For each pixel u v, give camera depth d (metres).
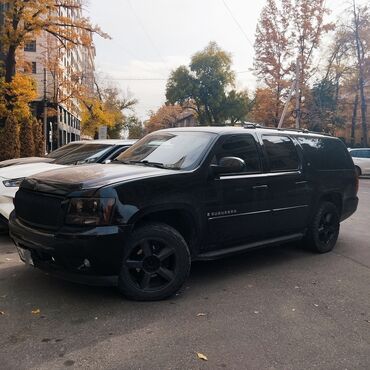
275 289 4.99
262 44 37.75
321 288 5.07
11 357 3.30
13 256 6.03
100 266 4.09
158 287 4.52
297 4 36.53
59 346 3.48
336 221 6.85
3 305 4.28
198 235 4.87
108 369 3.16
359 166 25.19
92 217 4.09
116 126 75.75
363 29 36.34
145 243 4.40
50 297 4.50
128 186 4.27
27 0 23.44
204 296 4.70
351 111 42.50
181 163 4.98
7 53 25.17
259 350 3.51
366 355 3.48
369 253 6.83
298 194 6.07
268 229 5.71
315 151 6.56
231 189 5.12
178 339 3.65
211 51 62.16
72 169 4.87
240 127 5.76
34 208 4.45
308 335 3.81
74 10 25.22
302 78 36.91
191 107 65.94
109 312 4.17
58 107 45.41
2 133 22.02
